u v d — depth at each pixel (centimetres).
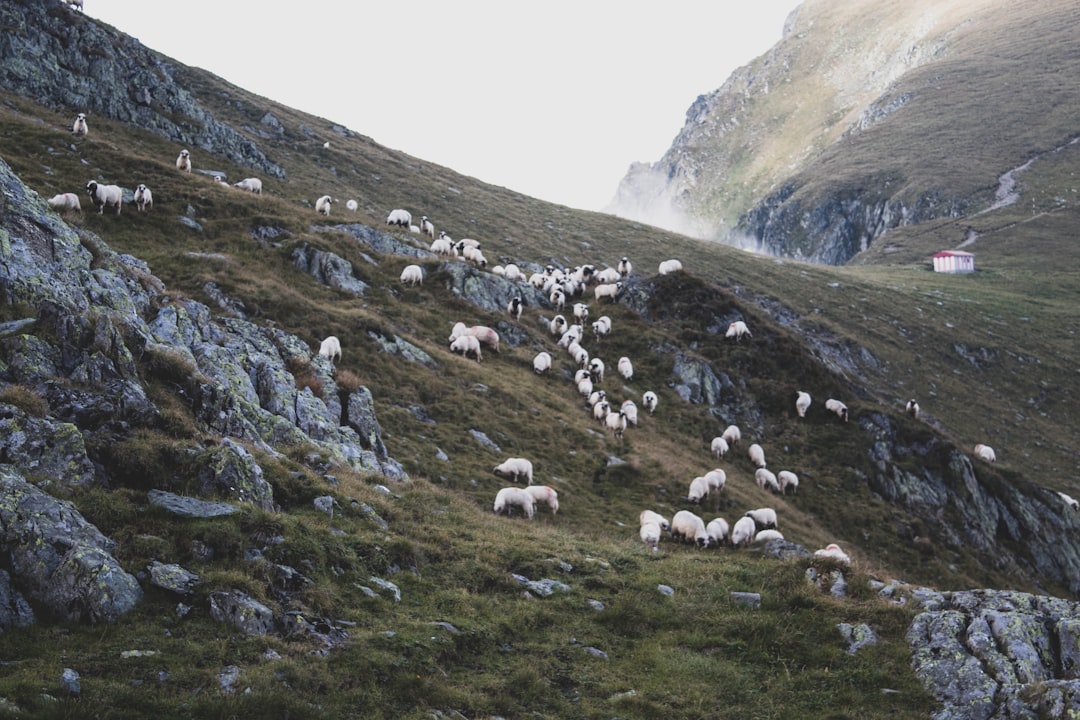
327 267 4756
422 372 3909
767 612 1872
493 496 2927
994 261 18500
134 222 4488
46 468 1444
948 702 1518
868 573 2112
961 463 5331
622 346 5497
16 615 1174
